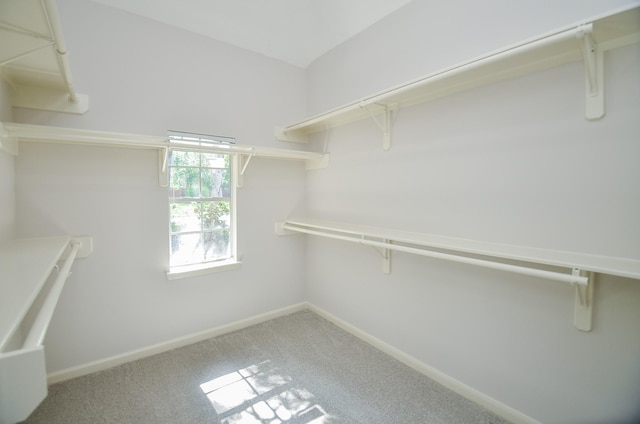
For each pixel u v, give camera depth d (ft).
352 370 6.63
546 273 3.91
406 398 5.72
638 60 3.78
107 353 6.68
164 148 6.71
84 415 5.22
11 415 1.68
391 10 6.98
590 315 4.25
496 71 5.00
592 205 4.19
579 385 4.41
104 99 6.40
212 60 7.86
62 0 5.90
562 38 3.62
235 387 6.02
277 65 9.14
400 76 6.88
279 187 9.35
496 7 5.17
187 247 7.98
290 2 7.42
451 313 6.01
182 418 5.19
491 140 5.24
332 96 8.86
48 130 5.07
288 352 7.38
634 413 3.97
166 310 7.45
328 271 9.21
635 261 3.78
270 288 9.33
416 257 6.64
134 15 6.70
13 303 2.06
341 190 8.55
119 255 6.75
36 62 4.49
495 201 5.22
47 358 6.04
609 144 4.02
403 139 6.78
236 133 8.36
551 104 4.52
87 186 6.32
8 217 5.16
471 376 5.70
